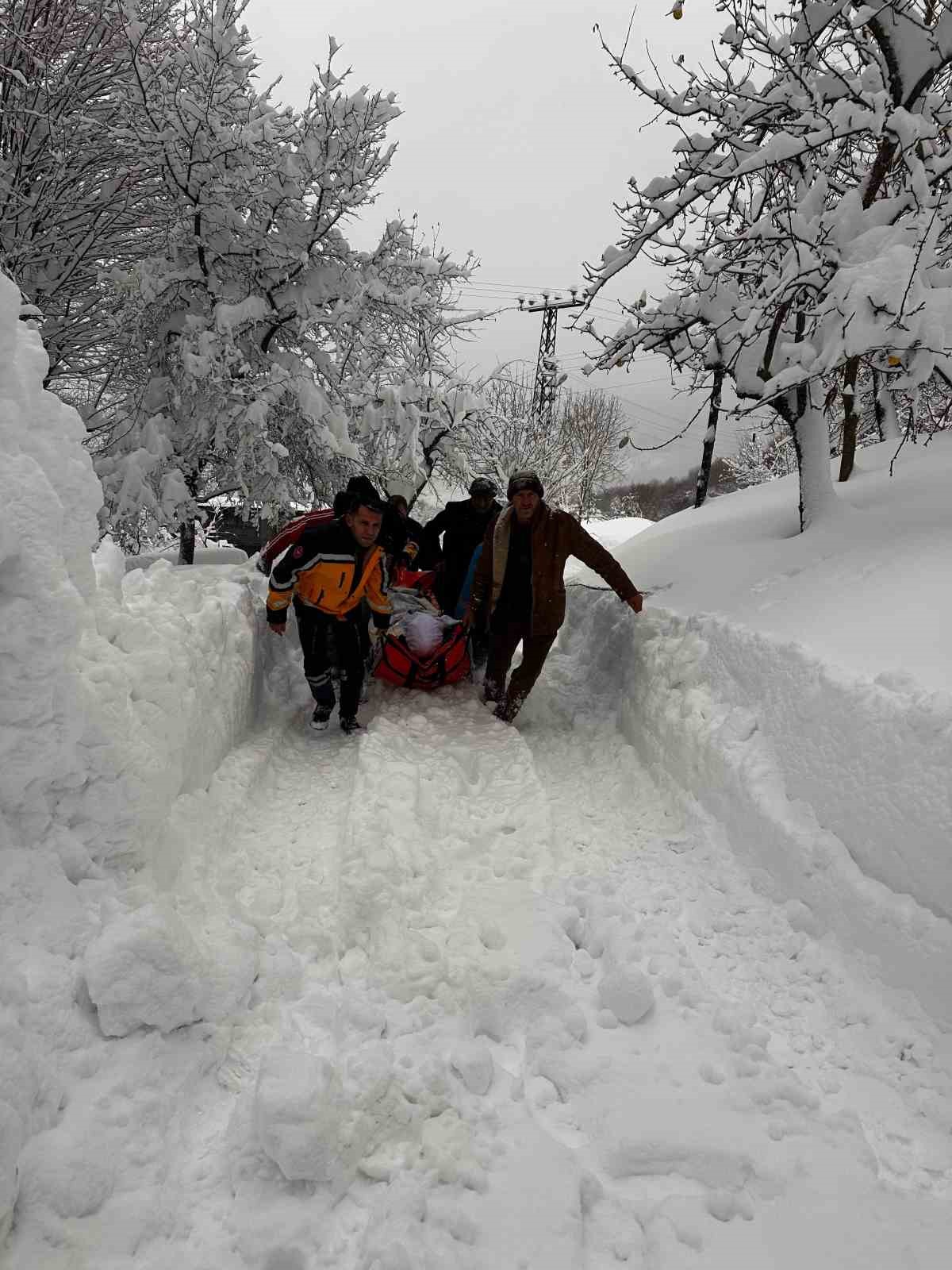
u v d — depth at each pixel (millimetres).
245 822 3297
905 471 5277
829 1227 1671
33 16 6477
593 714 4781
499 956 2480
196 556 8820
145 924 1992
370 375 8117
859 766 2598
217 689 3535
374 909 2668
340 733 4457
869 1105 2016
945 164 3820
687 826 3373
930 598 3066
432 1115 1973
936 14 4223
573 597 6102
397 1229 1652
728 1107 1981
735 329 4723
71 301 7848
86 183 7418
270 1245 1626
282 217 7922
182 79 7301
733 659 3600
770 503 6211
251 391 7348
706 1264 1612
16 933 1936
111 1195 1663
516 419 19922
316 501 9016
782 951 2578
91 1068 1847
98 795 2266
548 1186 1763
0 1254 1496
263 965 2410
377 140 7598
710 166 4535
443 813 3414
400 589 5449
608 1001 2330
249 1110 1879
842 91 4234
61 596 2002
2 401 2197
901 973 2268
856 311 3656
